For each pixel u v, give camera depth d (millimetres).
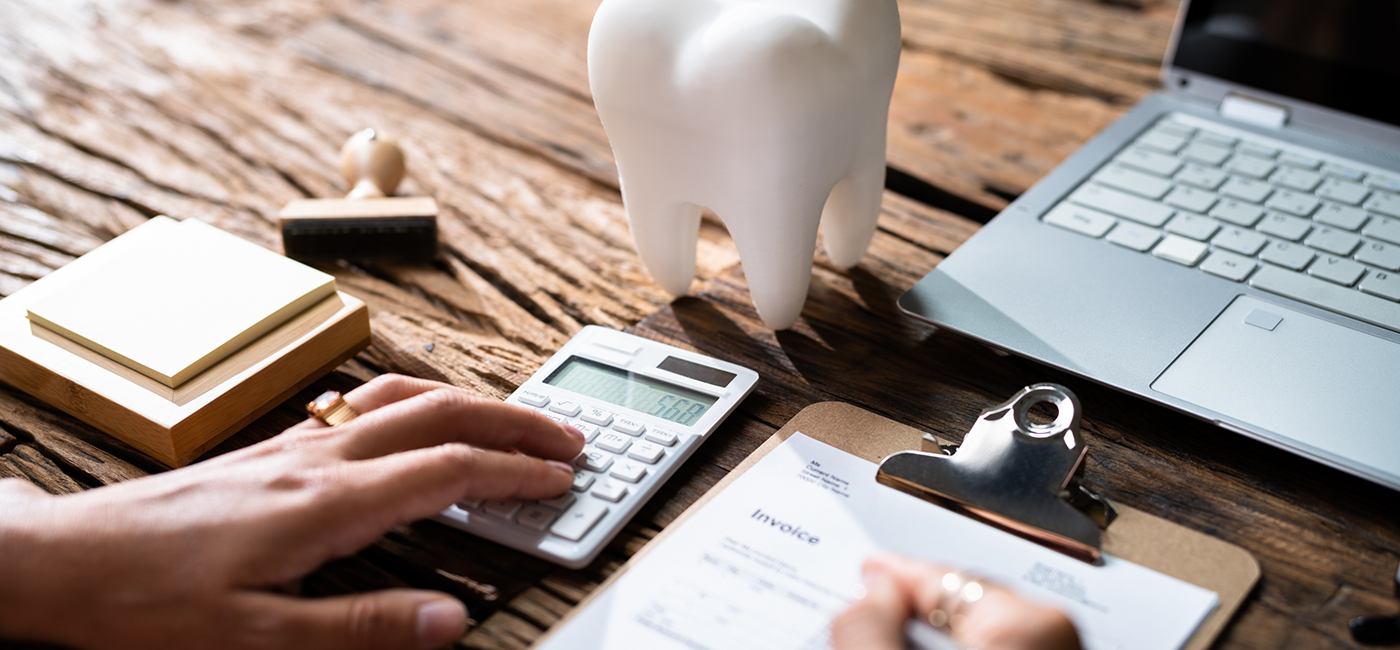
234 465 495
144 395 584
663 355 648
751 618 467
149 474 584
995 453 534
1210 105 856
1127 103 998
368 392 570
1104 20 1164
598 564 511
